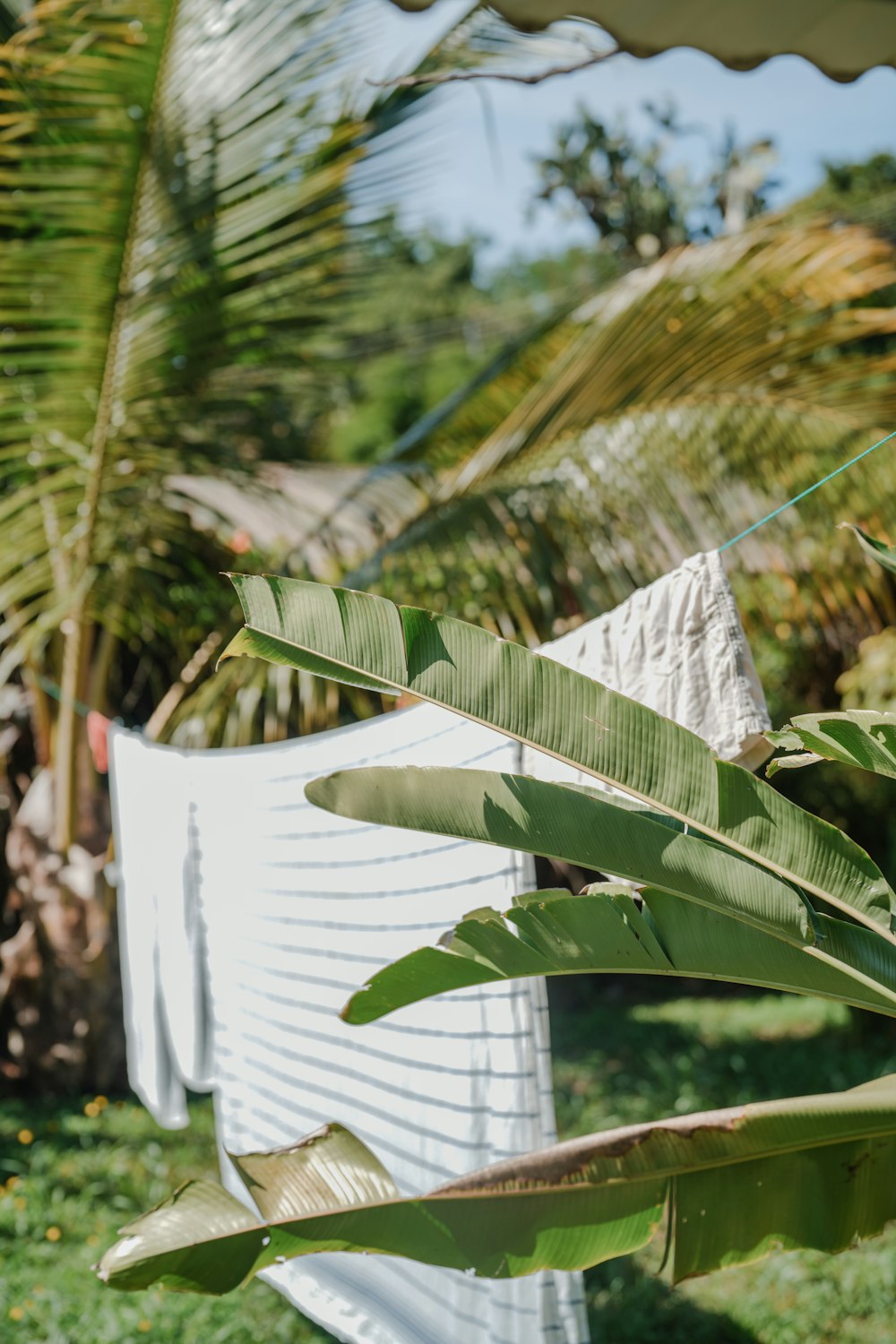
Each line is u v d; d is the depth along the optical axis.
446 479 6.12
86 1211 5.18
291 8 4.70
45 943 7.04
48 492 5.57
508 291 26.92
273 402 6.79
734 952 1.77
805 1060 7.43
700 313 5.35
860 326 5.23
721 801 1.71
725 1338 3.98
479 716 1.70
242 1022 4.09
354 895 3.32
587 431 5.61
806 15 2.31
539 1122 2.56
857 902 1.72
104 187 4.85
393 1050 3.10
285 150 5.02
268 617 1.66
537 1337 2.46
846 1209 1.68
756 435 5.40
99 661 6.68
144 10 4.46
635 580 5.30
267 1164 1.65
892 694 7.05
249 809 3.97
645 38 2.37
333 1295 3.51
